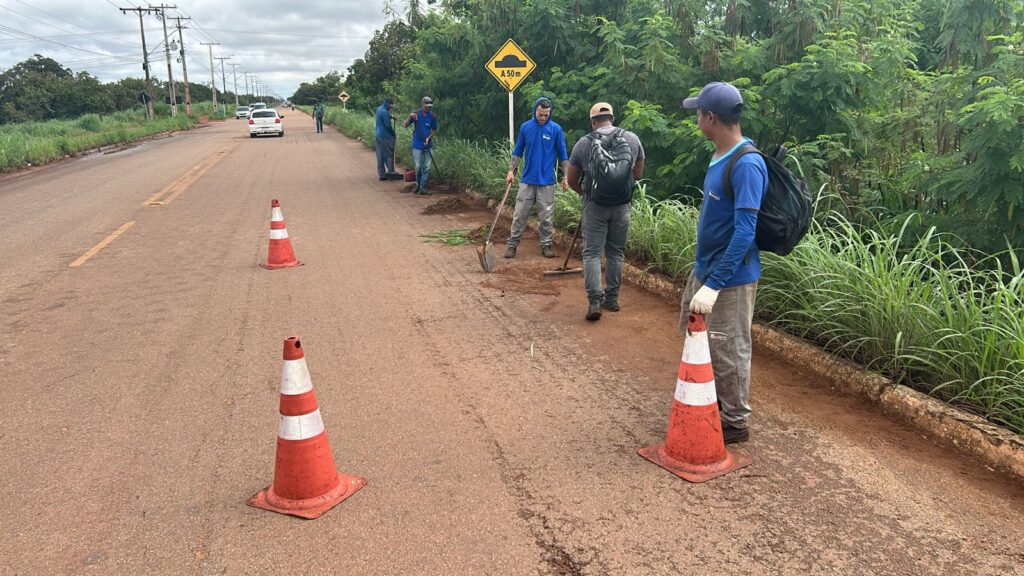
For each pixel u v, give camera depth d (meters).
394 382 4.21
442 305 5.84
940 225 5.71
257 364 4.48
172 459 3.28
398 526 2.74
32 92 65.88
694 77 9.01
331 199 12.24
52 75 69.81
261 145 28.22
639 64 9.07
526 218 7.53
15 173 18.02
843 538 2.66
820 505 2.88
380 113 14.82
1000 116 4.52
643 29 9.82
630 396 4.01
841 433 3.53
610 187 5.09
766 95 8.08
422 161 12.71
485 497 2.95
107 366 4.44
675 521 2.77
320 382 4.20
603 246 5.44
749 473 3.14
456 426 3.62
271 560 2.54
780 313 4.87
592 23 11.20
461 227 9.47
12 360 4.55
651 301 5.98
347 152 24.05
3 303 5.86
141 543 2.64
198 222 9.84
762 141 8.61
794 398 3.96
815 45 7.65
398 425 3.63
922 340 3.91
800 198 3.06
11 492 2.99
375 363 4.52
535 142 7.19
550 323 5.37
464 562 2.52
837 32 8.22
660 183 8.76
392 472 3.15
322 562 2.53
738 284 3.17
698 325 3.09
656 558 2.54
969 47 6.47
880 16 8.95
